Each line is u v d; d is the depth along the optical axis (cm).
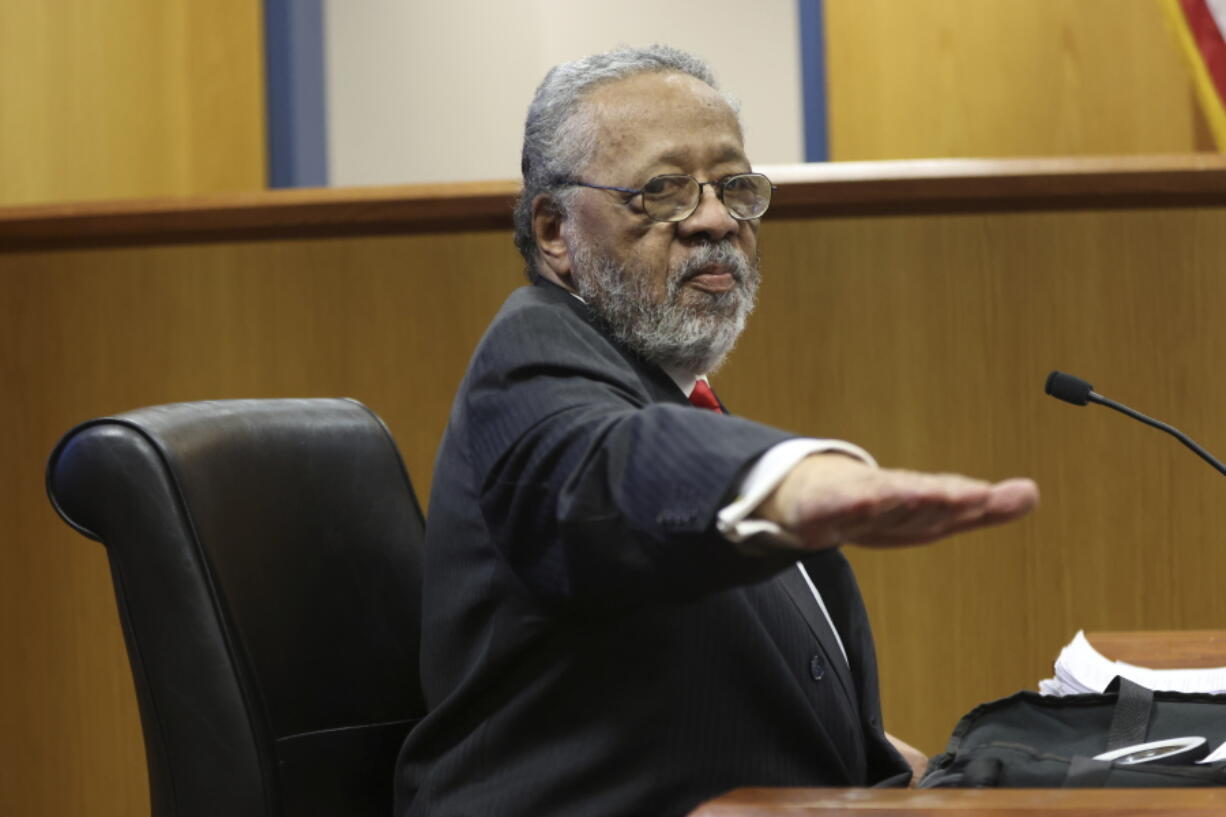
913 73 1550
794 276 881
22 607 912
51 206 902
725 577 329
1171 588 860
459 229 890
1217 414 860
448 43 1622
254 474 486
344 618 503
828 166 862
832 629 518
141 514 438
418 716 520
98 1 1584
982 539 871
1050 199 861
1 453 917
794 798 315
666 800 436
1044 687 548
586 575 354
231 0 1594
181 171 1596
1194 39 1114
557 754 441
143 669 442
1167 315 861
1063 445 867
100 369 912
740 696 447
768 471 313
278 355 902
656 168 492
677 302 491
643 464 339
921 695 874
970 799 308
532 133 521
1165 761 374
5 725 913
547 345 418
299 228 894
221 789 439
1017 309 869
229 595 452
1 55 1584
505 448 388
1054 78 1522
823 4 1564
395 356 897
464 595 466
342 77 1623
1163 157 845
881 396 877
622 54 514
